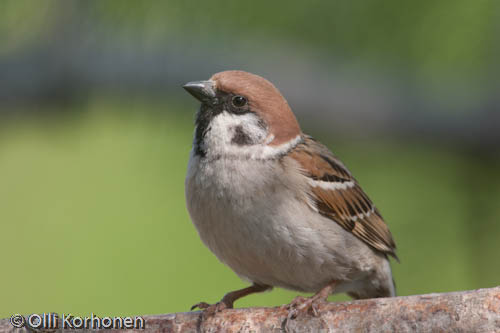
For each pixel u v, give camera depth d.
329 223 8.96
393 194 10.27
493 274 9.73
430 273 9.80
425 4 9.55
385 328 6.91
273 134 9.00
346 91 10.23
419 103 10.27
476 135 10.20
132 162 11.71
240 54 10.17
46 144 11.74
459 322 6.66
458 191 10.16
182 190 11.47
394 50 9.87
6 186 12.27
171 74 10.17
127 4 9.91
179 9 9.88
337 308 7.19
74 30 10.10
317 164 9.08
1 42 10.31
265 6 9.80
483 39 9.60
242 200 8.61
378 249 9.51
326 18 9.78
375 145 10.50
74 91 10.30
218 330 7.49
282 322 7.43
